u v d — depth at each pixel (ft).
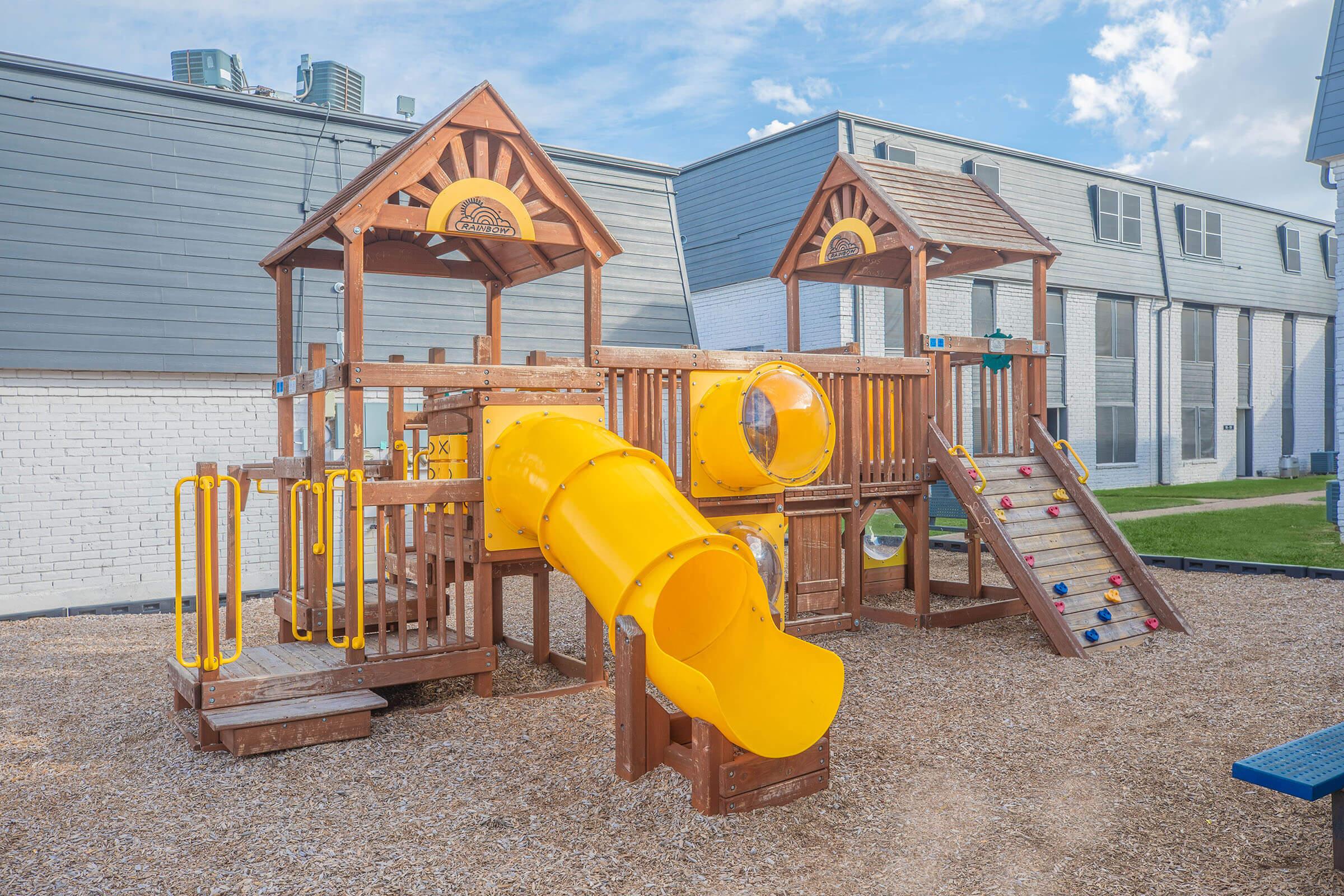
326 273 36.81
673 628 14.71
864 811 12.61
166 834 11.91
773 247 57.88
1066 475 26.78
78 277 32.01
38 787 13.71
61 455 31.71
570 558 14.76
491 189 18.40
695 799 12.54
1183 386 77.41
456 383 17.48
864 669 20.36
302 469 18.58
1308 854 11.16
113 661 22.38
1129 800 12.92
